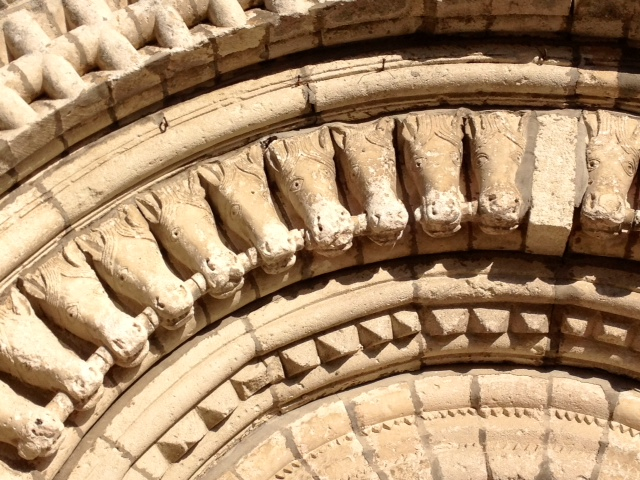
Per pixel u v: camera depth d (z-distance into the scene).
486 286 4.93
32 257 4.38
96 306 4.29
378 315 4.97
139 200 4.63
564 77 4.85
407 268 4.98
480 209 4.66
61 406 4.12
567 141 4.85
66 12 4.52
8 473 4.14
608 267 4.91
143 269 4.40
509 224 4.65
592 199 4.62
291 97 4.77
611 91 4.86
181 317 4.38
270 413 4.96
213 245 4.48
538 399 5.04
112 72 4.33
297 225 4.75
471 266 4.96
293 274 4.79
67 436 4.29
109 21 4.43
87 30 4.37
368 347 4.99
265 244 4.48
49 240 4.41
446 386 5.08
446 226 4.62
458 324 4.99
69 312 4.29
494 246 4.93
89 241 4.49
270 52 4.70
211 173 4.71
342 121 4.93
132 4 4.55
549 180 4.76
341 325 4.93
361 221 4.62
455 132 4.89
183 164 4.71
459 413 5.05
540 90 4.88
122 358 4.25
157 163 4.58
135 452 4.46
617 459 4.88
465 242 4.93
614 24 4.76
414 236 4.87
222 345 4.71
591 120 4.91
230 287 4.47
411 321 4.97
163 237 4.59
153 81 4.46
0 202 4.29
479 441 4.96
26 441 4.02
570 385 5.05
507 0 4.67
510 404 5.05
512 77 4.86
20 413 4.05
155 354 4.54
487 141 4.83
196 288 4.41
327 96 4.80
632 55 4.87
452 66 4.86
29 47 4.35
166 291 4.33
